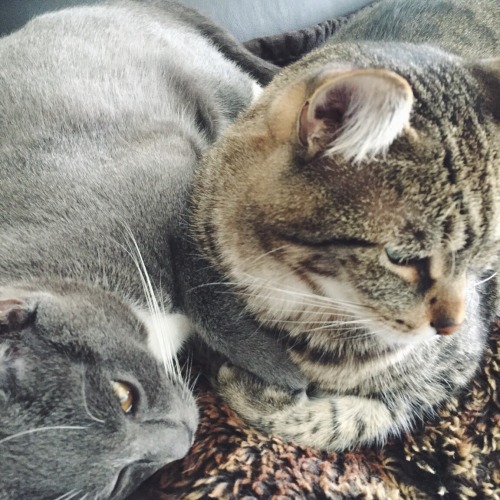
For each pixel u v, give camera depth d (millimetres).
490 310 394
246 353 352
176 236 360
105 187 356
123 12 534
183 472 304
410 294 309
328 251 308
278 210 312
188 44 537
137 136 402
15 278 320
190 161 405
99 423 275
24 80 417
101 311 310
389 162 286
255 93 543
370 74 264
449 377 364
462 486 331
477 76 324
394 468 340
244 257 336
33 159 367
